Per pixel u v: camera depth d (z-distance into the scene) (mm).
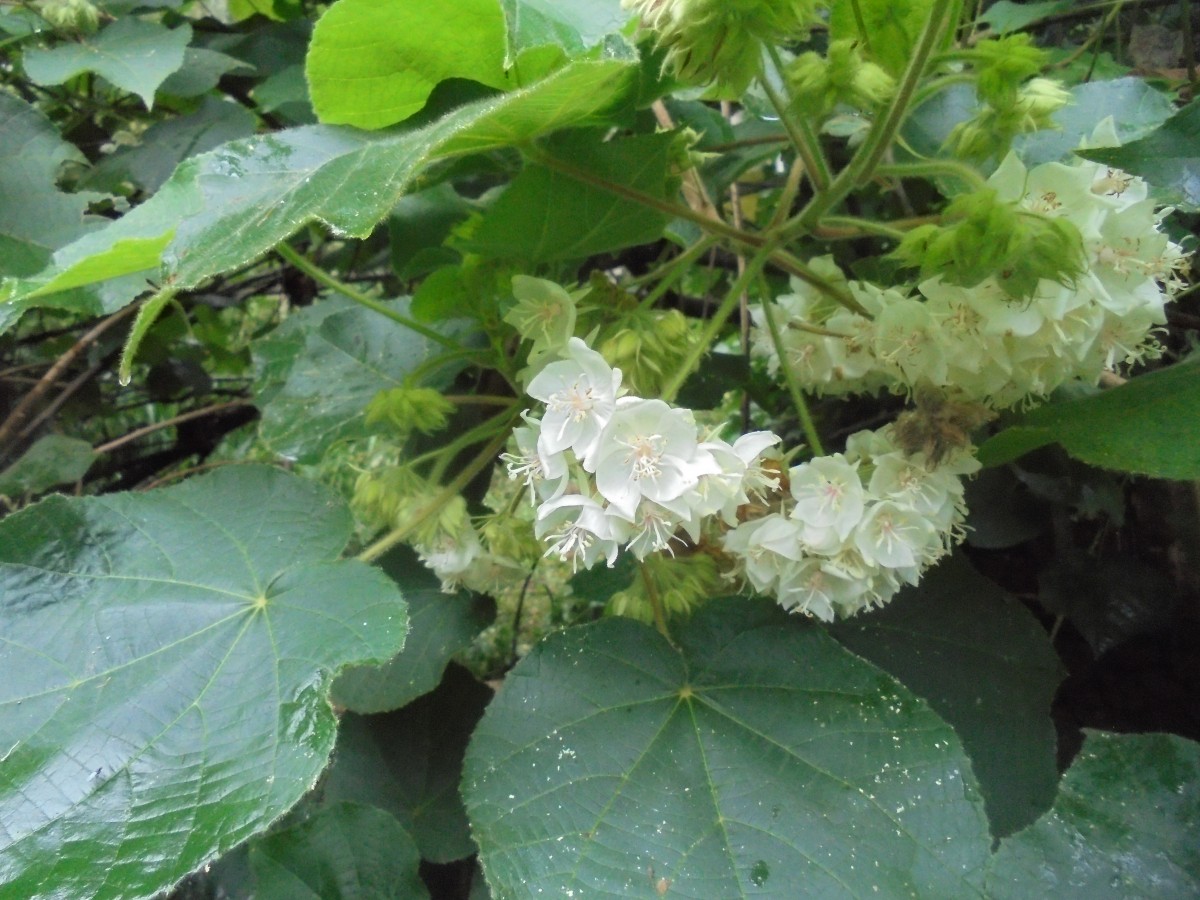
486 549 396
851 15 345
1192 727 457
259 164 303
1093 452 334
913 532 333
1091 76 484
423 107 326
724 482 302
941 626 399
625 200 354
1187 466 317
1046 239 292
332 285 398
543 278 364
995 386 348
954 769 304
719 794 312
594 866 295
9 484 567
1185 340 472
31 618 319
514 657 699
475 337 456
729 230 380
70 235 469
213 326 795
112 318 598
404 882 366
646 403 295
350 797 423
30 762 281
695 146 459
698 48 283
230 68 557
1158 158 294
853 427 554
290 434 457
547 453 299
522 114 303
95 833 266
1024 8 502
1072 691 490
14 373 723
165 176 534
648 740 326
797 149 355
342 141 317
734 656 344
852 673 331
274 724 285
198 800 271
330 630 309
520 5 272
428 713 437
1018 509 481
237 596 329
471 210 427
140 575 334
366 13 293
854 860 292
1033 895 283
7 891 253
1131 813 291
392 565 457
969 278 303
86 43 521
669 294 605
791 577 337
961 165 325
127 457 809
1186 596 474
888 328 351
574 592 463
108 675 306
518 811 312
